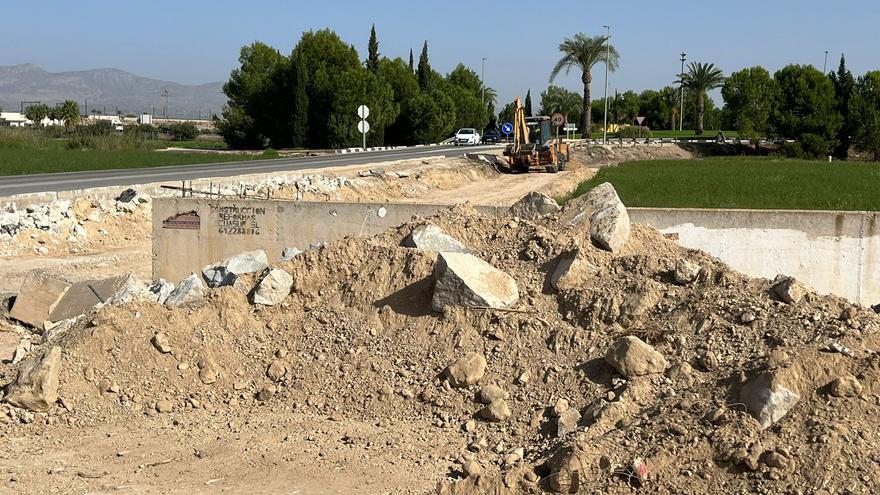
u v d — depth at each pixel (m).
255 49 76.62
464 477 6.65
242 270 11.15
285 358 8.57
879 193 28.98
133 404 8.01
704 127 130.38
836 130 78.25
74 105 112.56
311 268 9.48
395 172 34.94
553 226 9.77
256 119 75.00
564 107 109.56
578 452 6.25
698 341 7.56
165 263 14.11
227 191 25.42
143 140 68.75
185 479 6.67
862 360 6.51
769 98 80.00
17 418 7.79
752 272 12.08
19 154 46.50
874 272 11.81
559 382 7.63
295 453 7.10
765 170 44.56
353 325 8.75
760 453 6.02
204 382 8.32
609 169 45.69
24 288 11.73
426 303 8.72
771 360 6.77
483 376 7.86
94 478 6.70
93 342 8.36
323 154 58.81
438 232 9.81
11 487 6.52
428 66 100.81
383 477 6.66
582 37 84.81
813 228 11.88
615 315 8.12
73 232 19.50
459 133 78.62
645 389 7.12
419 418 7.68
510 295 8.48
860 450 5.91
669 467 6.12
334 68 75.19
